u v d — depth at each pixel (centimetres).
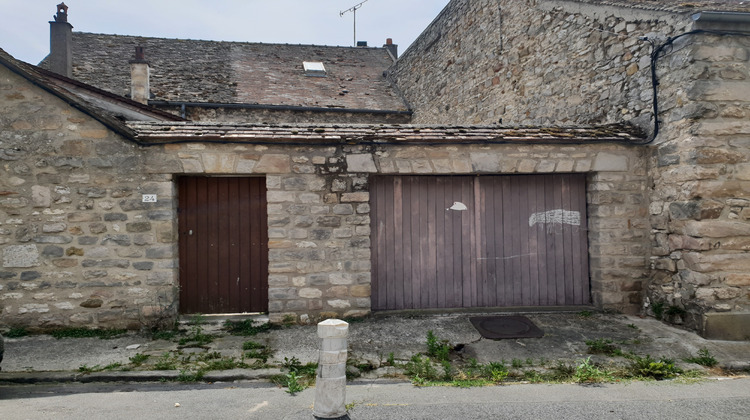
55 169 584
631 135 646
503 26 990
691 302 568
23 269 579
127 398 405
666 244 616
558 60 825
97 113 581
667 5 606
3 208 577
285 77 1471
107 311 587
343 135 620
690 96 566
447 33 1233
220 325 600
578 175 679
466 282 668
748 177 567
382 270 657
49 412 372
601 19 725
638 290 651
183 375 450
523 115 922
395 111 1379
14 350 517
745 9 557
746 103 568
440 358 498
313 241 617
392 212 660
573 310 660
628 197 652
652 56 624
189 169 595
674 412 371
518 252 674
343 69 1620
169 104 1169
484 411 373
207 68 1419
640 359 479
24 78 581
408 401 396
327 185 619
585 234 680
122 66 1324
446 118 1226
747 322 547
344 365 349
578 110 777
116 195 589
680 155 586
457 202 669
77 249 584
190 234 627
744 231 561
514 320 619
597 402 391
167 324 587
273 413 371
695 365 479
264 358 493
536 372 462
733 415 364
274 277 610
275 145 611
